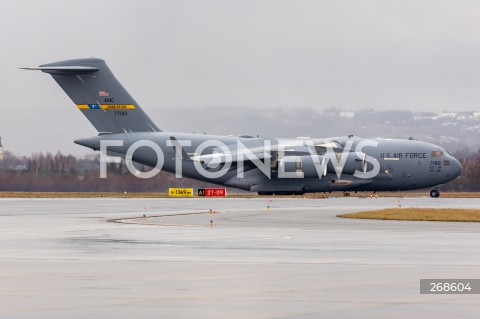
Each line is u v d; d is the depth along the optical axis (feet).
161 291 152.56
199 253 218.18
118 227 314.96
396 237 270.05
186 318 126.31
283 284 161.58
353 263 196.03
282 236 273.54
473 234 282.36
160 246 237.86
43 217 378.94
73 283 162.30
